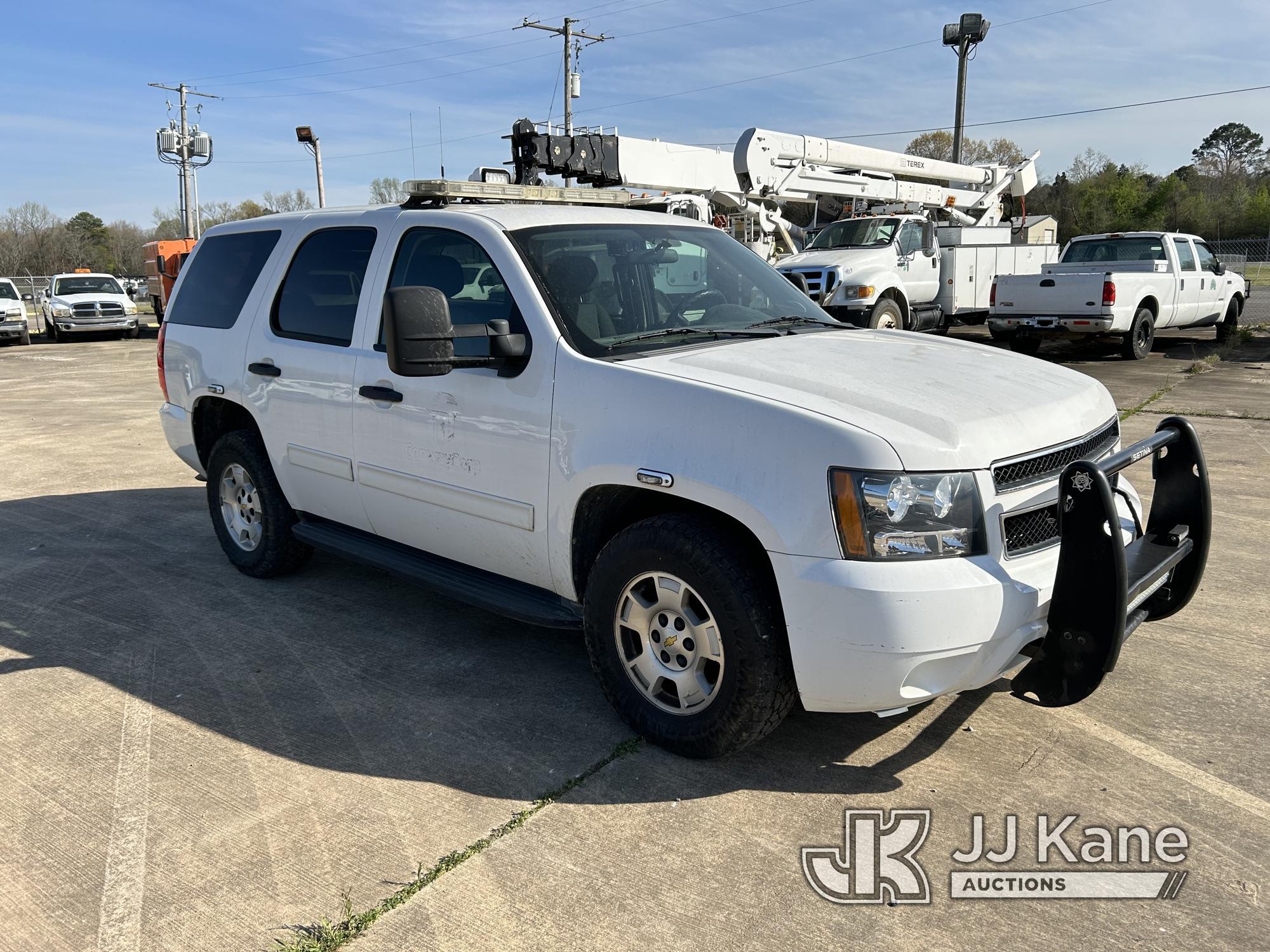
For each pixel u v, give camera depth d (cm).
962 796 315
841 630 288
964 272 1692
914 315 1560
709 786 323
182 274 571
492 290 381
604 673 354
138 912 266
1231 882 271
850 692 296
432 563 433
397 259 425
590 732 361
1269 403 1013
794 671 304
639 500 349
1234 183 6812
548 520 360
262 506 512
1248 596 482
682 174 1580
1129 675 399
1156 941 249
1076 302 1376
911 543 287
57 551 605
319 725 370
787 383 324
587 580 361
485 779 330
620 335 369
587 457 339
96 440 1006
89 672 423
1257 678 394
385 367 416
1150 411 979
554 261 382
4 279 2567
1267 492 667
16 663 434
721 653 319
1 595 525
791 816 305
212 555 592
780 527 295
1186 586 366
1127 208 5638
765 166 1580
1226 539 569
